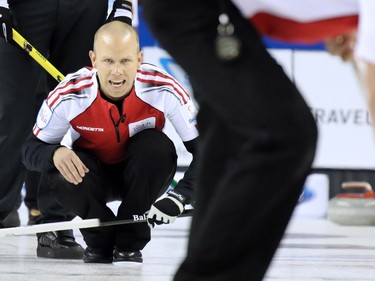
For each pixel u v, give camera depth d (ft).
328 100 63.87
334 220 61.67
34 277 31.32
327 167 64.23
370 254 41.96
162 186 35.17
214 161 18.54
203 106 18.78
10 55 38.93
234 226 17.34
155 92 34.37
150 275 31.99
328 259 39.32
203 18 17.26
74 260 37.88
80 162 34.24
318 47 63.52
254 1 17.47
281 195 17.08
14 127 39.81
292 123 16.74
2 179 40.63
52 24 39.14
